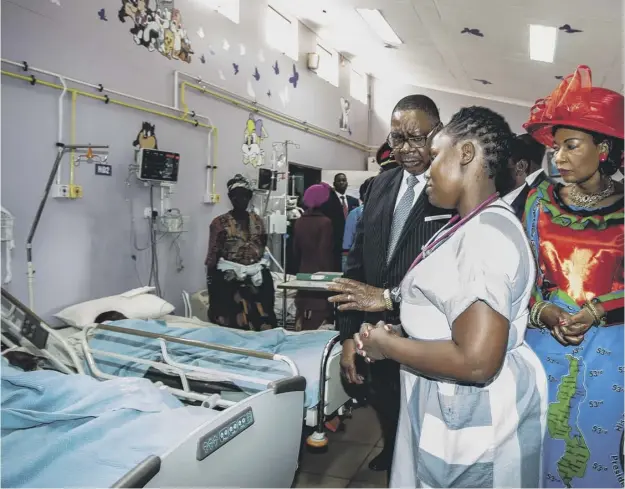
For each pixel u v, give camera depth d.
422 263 1.04
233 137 5.14
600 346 1.48
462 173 1.03
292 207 6.05
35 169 3.20
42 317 3.29
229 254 4.02
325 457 2.86
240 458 1.56
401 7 4.78
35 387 1.86
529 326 1.58
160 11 4.13
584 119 1.37
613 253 1.48
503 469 1.04
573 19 3.68
